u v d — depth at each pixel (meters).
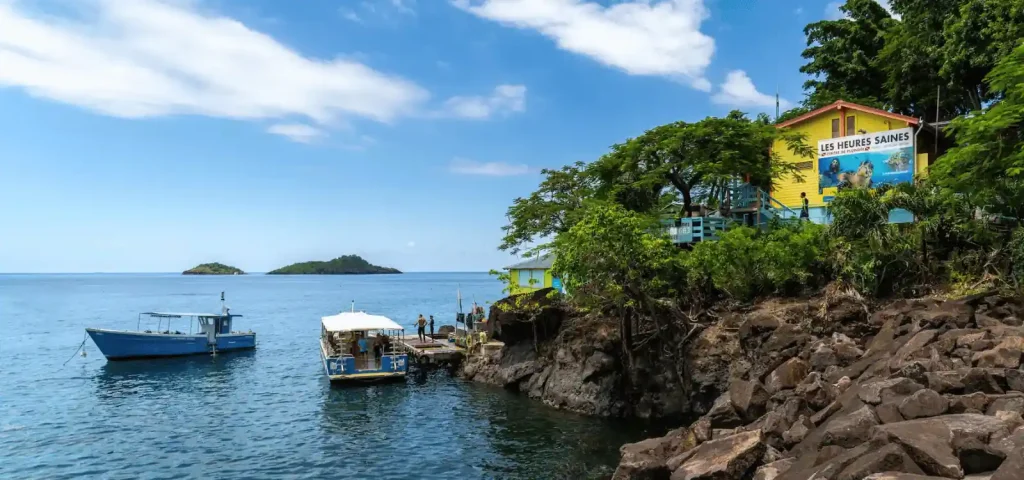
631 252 25.03
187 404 32.28
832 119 37.09
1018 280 20.80
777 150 38.84
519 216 38.91
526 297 32.72
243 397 33.88
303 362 47.09
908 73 39.59
